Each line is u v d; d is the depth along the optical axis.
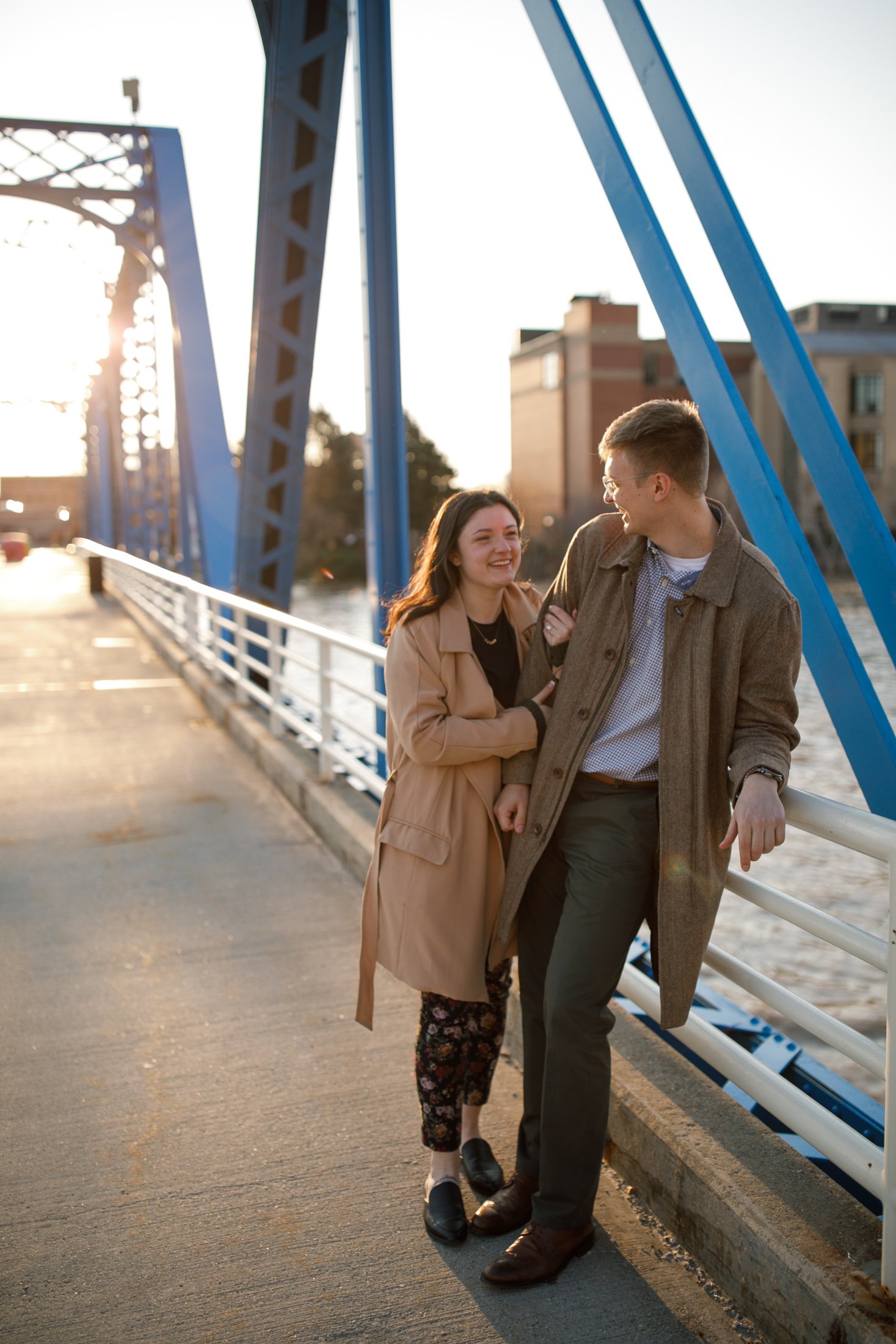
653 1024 3.61
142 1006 3.37
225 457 11.68
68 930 4.03
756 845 1.76
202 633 10.00
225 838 5.21
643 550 2.02
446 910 2.25
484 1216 2.23
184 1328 1.98
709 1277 2.09
